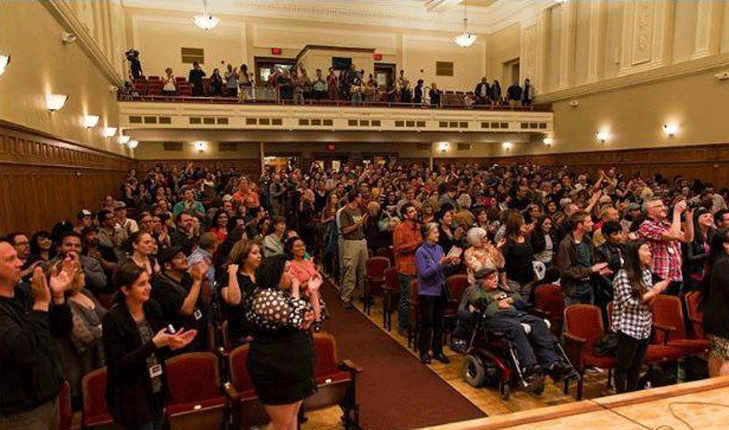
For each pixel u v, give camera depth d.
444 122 16.67
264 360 2.56
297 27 18.47
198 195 10.39
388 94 16.56
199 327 3.67
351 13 18.92
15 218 4.99
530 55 18.23
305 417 3.51
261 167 17.08
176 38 17.22
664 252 4.59
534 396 4.07
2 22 4.79
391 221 7.19
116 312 2.56
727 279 3.33
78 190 7.75
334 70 17.34
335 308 6.57
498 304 4.11
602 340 3.93
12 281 2.17
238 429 3.02
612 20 14.85
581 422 2.14
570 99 16.55
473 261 4.62
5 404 2.09
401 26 19.53
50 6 6.39
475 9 20.22
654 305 4.41
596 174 15.57
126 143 14.36
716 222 5.03
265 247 5.68
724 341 3.39
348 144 18.77
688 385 2.47
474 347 4.30
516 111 17.31
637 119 14.04
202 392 3.17
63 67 7.20
